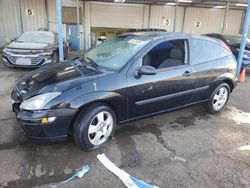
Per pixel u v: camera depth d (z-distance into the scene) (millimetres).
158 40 3326
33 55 7133
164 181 2420
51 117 2541
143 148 3029
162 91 3318
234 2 13336
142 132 3471
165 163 2732
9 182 2316
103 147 2996
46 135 2602
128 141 3184
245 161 2846
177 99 3572
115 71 2980
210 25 16422
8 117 3799
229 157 2920
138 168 2617
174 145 3145
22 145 2977
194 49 3705
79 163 2660
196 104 3961
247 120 4125
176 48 3490
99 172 2521
